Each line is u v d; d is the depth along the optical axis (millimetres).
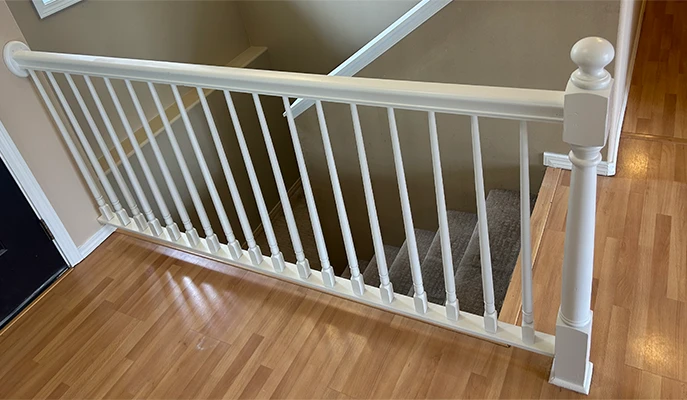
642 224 2006
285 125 4598
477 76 2266
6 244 2102
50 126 2205
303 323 1894
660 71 2904
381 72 2385
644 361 1557
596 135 1038
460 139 2512
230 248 2115
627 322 1668
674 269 1810
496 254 2262
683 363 1535
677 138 2404
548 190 2248
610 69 2018
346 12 3766
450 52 2236
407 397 1608
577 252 1256
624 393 1493
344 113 2719
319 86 1373
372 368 1705
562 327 1417
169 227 2264
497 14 2084
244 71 1505
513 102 1130
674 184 2162
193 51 3764
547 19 2021
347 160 2938
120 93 3182
